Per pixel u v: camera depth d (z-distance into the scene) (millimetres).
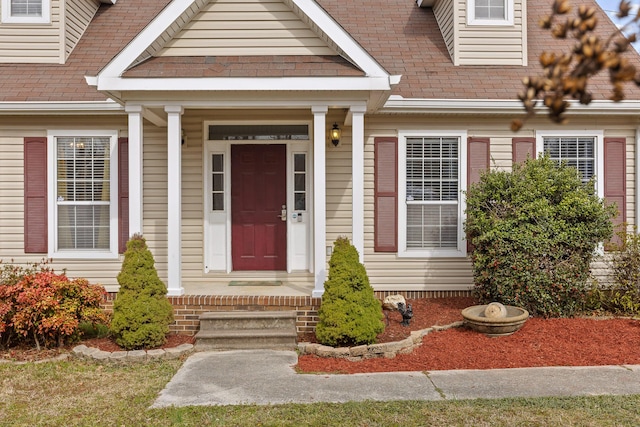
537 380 5180
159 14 6785
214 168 8602
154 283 6328
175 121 6961
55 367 5738
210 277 8422
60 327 6141
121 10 10109
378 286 8430
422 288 8422
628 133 8469
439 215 8477
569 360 5852
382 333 6516
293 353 6164
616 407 4461
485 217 7441
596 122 8430
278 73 6742
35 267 7348
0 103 7875
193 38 7238
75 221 8367
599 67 2211
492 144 8422
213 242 8531
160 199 8383
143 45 6750
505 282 7113
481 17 9070
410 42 9492
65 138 8336
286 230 8680
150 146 8383
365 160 8406
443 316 7445
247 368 5605
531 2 10297
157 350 6082
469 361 5855
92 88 8219
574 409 4430
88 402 4719
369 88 6754
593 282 7594
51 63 8766
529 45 9359
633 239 7746
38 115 8211
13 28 8773
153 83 6668
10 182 8273
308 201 8609
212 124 8484
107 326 6980
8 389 5078
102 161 8352
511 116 8320
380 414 4355
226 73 6746
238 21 7250
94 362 5895
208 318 6582
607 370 5473
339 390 4938
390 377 5309
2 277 6898
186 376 5363
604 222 7254
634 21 2279
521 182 7430
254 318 6605
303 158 8656
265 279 8445
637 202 8414
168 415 4379
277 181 8688
